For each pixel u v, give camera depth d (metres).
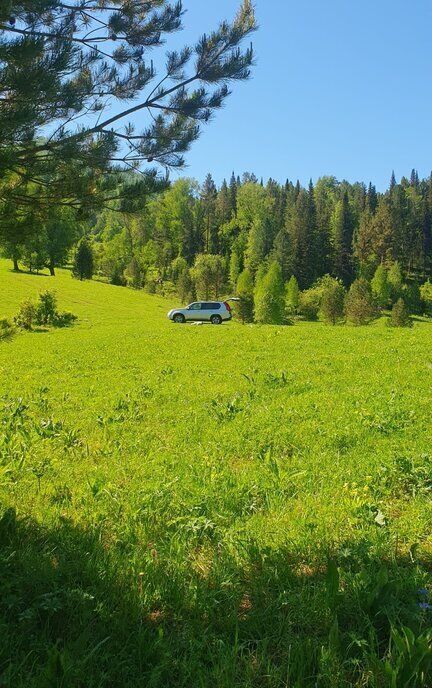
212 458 7.41
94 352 22.84
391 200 146.75
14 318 38.78
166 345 24.31
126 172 5.80
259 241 126.44
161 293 94.50
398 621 3.39
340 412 9.76
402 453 7.16
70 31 5.17
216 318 44.88
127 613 3.68
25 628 3.51
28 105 4.43
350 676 3.06
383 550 4.51
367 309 62.66
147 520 5.37
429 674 2.94
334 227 130.00
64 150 4.99
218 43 5.77
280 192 174.88
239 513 5.63
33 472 7.10
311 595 3.87
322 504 5.68
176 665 3.16
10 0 4.28
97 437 9.12
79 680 2.97
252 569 4.34
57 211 5.83
